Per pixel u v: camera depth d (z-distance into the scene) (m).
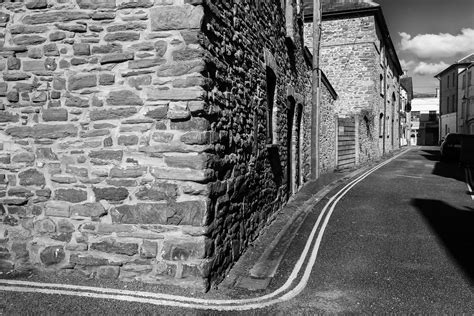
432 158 23.78
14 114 5.00
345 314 4.16
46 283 4.68
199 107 4.53
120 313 3.96
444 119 49.56
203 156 4.56
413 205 9.43
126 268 4.77
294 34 10.00
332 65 21.23
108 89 4.79
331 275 5.23
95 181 4.84
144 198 4.71
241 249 5.91
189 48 4.55
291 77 10.18
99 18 4.78
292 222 7.94
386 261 5.73
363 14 20.56
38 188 4.98
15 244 5.04
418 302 4.43
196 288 4.57
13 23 4.95
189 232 4.59
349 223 7.84
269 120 8.25
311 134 13.07
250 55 6.47
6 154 5.03
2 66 4.98
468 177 14.42
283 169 9.20
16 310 3.98
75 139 4.88
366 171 16.41
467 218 8.18
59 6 4.85
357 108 20.94
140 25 4.68
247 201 6.24
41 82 4.93
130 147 4.74
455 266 5.52
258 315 4.08
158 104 4.65
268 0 7.67
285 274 5.27
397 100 37.06
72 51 4.84
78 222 4.89
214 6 4.89
